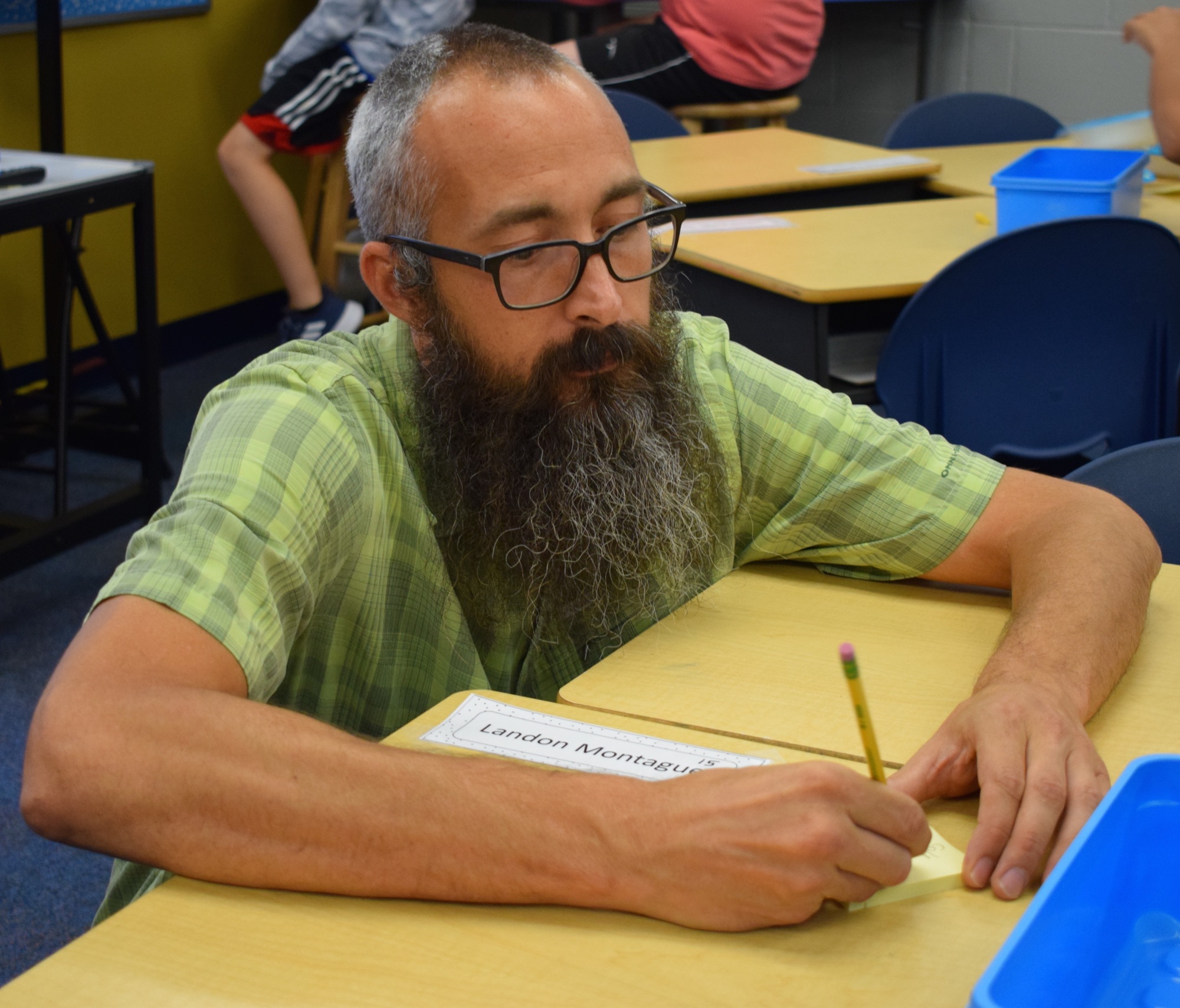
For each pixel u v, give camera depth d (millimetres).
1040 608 1060
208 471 1000
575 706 1027
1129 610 1070
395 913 765
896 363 2256
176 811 791
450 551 1169
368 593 1143
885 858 744
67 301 3068
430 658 1187
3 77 3867
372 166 1139
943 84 5406
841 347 2693
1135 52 4887
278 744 813
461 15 4027
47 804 805
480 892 764
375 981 703
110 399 4234
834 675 1077
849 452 1267
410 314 1150
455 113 1071
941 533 1232
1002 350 2238
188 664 877
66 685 847
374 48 3900
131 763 800
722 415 1283
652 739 955
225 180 4773
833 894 734
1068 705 931
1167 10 2871
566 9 5129
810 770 761
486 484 1118
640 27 4363
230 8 4688
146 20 4340
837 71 5625
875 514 1254
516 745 945
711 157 3438
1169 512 1375
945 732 916
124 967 715
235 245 4859
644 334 1111
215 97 4688
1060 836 812
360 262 1185
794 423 1281
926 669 1084
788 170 3250
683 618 1197
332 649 1158
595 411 1098
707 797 762
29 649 2707
